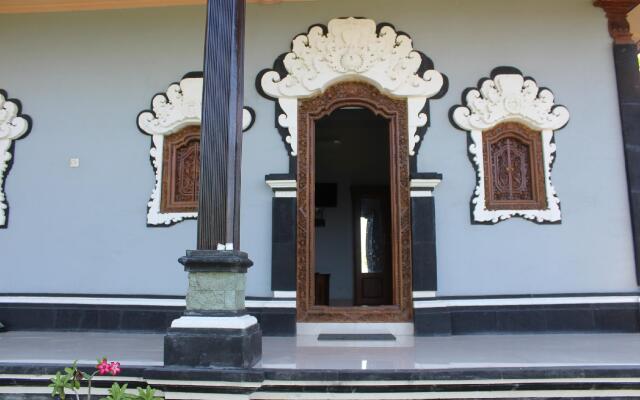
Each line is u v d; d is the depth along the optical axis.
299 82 5.05
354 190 9.05
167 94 5.18
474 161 4.94
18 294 5.04
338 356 3.53
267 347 3.98
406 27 5.11
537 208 4.92
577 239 4.88
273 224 4.86
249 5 5.20
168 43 5.27
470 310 4.76
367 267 8.91
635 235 4.83
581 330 4.74
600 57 5.06
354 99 5.11
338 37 5.09
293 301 4.74
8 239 5.17
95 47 5.34
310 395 2.93
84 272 5.06
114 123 5.22
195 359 2.93
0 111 5.27
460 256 4.85
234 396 2.83
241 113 3.41
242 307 3.16
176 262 4.98
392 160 5.03
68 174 5.20
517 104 4.96
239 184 3.32
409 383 2.91
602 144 4.97
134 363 3.20
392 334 4.68
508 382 2.92
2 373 3.07
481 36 5.10
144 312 4.89
